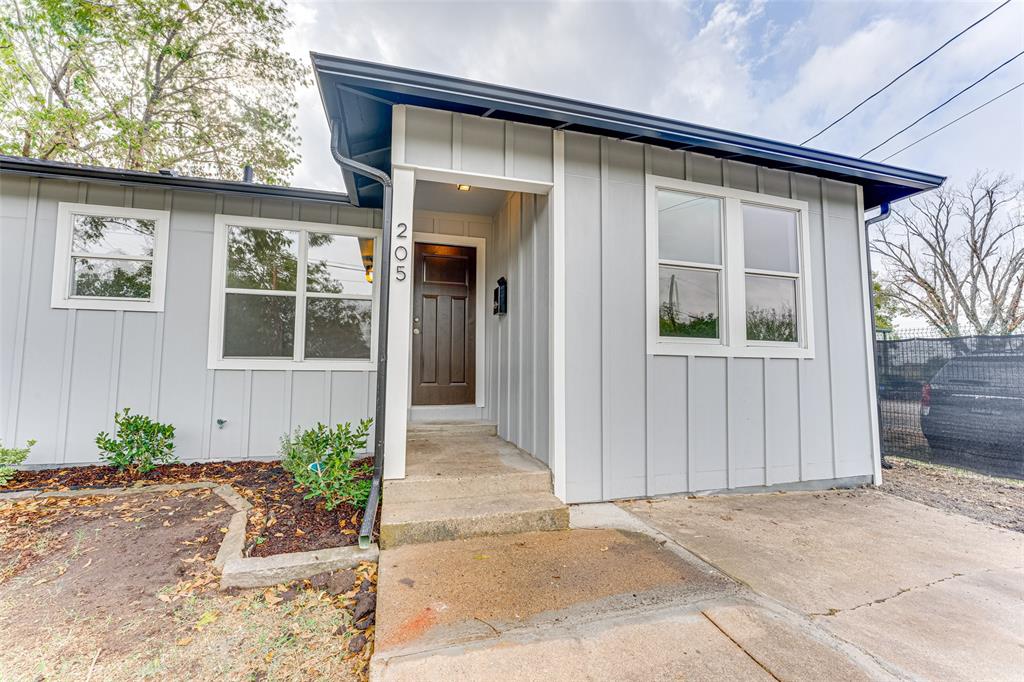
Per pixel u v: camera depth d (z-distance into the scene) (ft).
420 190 14.01
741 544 8.96
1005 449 14.96
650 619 6.09
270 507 10.05
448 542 8.59
